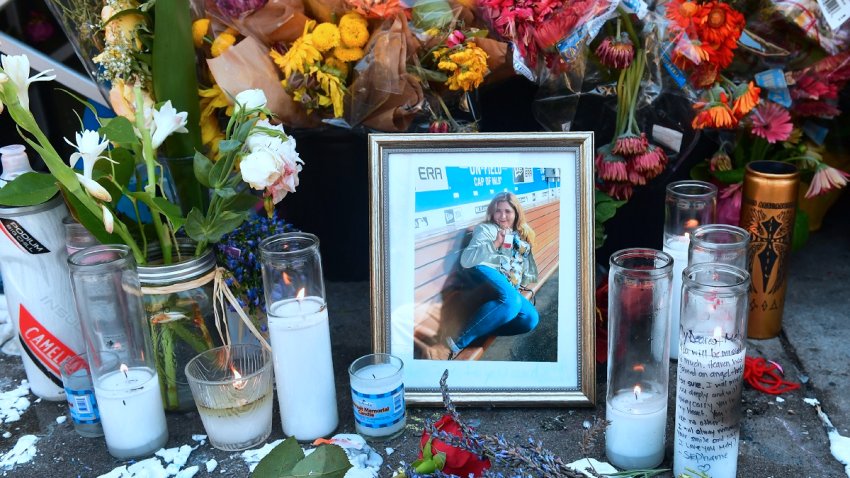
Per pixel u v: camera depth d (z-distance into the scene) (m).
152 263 1.20
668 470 1.04
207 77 1.31
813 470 1.05
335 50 1.20
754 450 1.10
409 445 1.13
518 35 1.19
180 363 1.19
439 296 1.20
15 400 1.30
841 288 1.55
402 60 1.20
